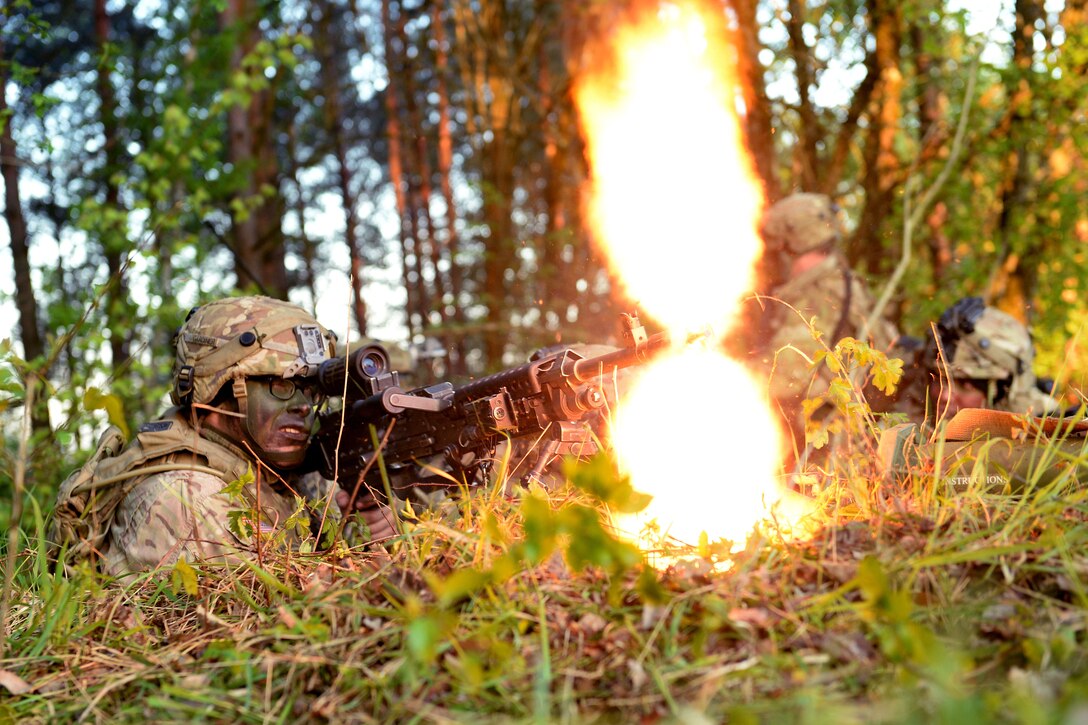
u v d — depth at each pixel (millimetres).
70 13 12992
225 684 2059
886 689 1642
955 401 4402
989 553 1860
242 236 12695
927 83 9219
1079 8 8258
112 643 2391
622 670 1817
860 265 9266
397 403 3301
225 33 10352
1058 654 1696
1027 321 8352
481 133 15742
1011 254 8766
